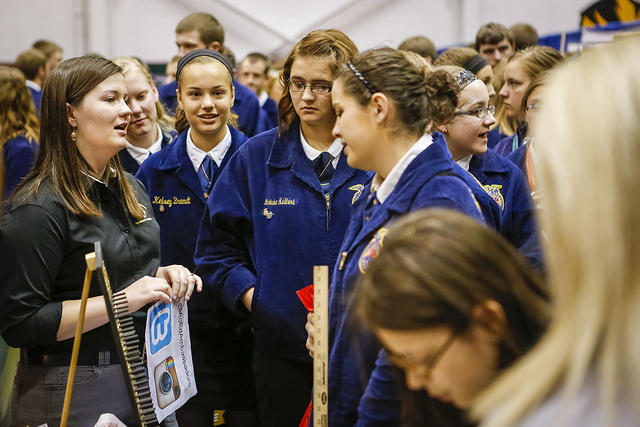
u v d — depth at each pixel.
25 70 6.28
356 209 1.92
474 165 2.68
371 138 1.76
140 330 2.26
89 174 2.15
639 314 0.76
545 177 0.82
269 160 2.50
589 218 0.76
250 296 2.50
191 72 2.84
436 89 1.84
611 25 5.46
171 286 2.26
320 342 1.67
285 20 8.65
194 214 2.88
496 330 1.00
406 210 1.68
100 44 8.60
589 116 0.79
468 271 0.99
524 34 5.20
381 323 0.99
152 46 8.70
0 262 2.02
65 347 2.08
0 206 2.06
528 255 2.44
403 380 1.28
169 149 2.96
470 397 1.03
